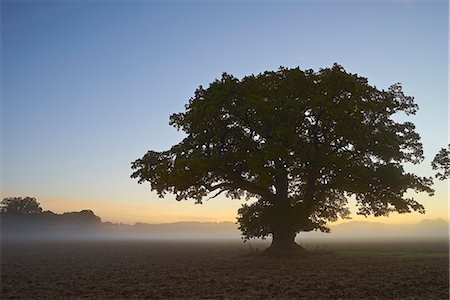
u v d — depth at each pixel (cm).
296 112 3716
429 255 4316
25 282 2742
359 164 3859
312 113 3944
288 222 3844
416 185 4012
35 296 2169
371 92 4169
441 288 2211
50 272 3375
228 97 3884
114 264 4128
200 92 4197
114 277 2956
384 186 3941
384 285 2306
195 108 3944
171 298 2034
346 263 3519
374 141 3919
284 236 4156
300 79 3925
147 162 4244
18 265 4088
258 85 3972
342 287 2259
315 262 3622
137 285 2502
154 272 3234
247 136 3928
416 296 1997
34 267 3853
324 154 3762
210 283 2500
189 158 3772
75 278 2936
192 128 3959
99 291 2300
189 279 2723
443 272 2842
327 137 3856
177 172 3700
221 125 3862
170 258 4938
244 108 3759
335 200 4609
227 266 3534
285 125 3728
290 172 4147
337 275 2742
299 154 3741
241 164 3947
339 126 3772
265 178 3656
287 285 2348
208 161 3759
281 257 4006
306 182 4303
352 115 3878
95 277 2978
